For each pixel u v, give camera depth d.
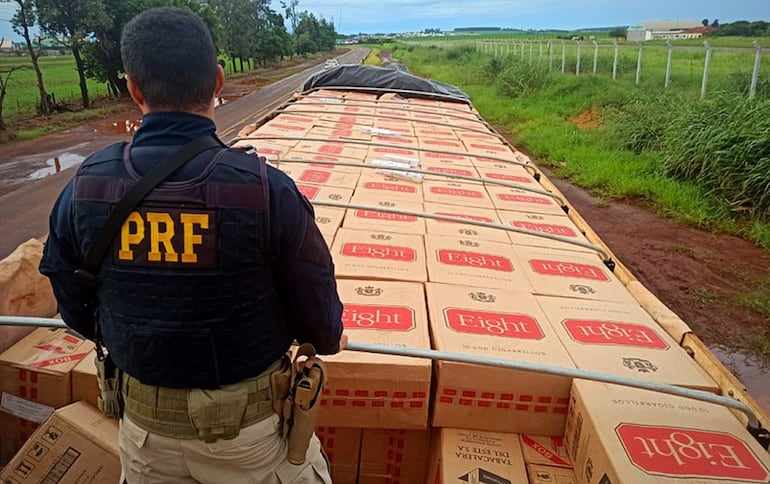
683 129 8.02
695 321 4.38
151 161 1.07
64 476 1.69
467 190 3.86
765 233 6.12
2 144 10.66
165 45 1.04
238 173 1.07
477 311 2.17
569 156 9.55
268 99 18.00
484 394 1.78
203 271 1.05
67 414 1.78
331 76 8.43
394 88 8.18
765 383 3.59
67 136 11.66
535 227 3.28
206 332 1.08
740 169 6.93
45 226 6.08
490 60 20.64
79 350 2.03
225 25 30.14
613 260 2.90
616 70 16.44
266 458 1.23
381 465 1.95
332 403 1.78
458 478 1.63
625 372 1.85
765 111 7.15
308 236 1.13
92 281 1.11
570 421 1.76
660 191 7.45
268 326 1.15
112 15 16.17
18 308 2.11
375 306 2.14
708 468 1.46
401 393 1.76
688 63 17.77
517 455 1.75
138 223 1.05
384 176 3.92
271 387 1.19
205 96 1.11
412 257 2.64
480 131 6.02
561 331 2.09
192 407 1.11
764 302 4.66
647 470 1.43
